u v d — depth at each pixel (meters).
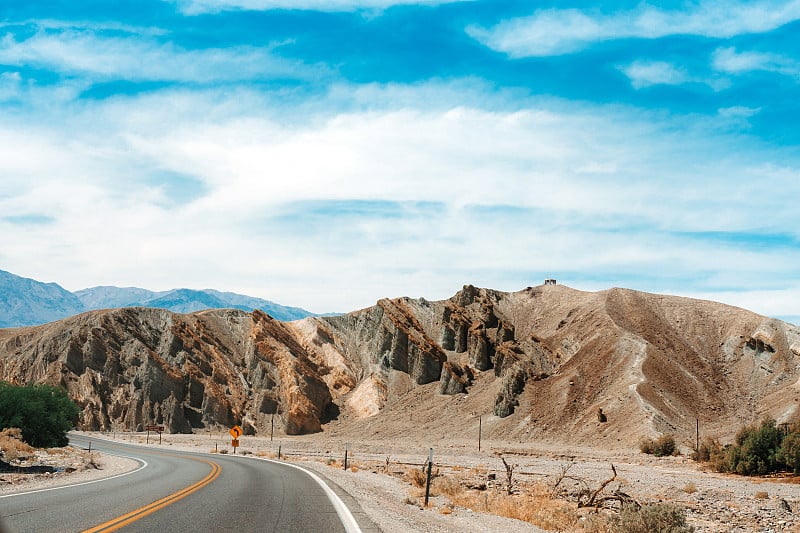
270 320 172.50
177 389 147.12
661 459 82.75
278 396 152.25
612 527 20.47
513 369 135.00
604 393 121.06
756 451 63.31
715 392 125.62
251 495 20.80
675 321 157.00
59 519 14.08
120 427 139.00
